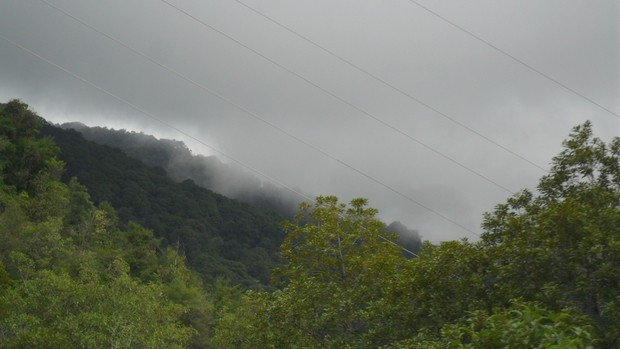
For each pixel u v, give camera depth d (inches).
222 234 5718.5
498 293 644.1
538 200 732.0
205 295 2928.2
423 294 705.6
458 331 546.0
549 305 591.5
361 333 792.3
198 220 5541.3
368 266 887.7
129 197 5329.7
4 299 1373.0
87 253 2475.4
